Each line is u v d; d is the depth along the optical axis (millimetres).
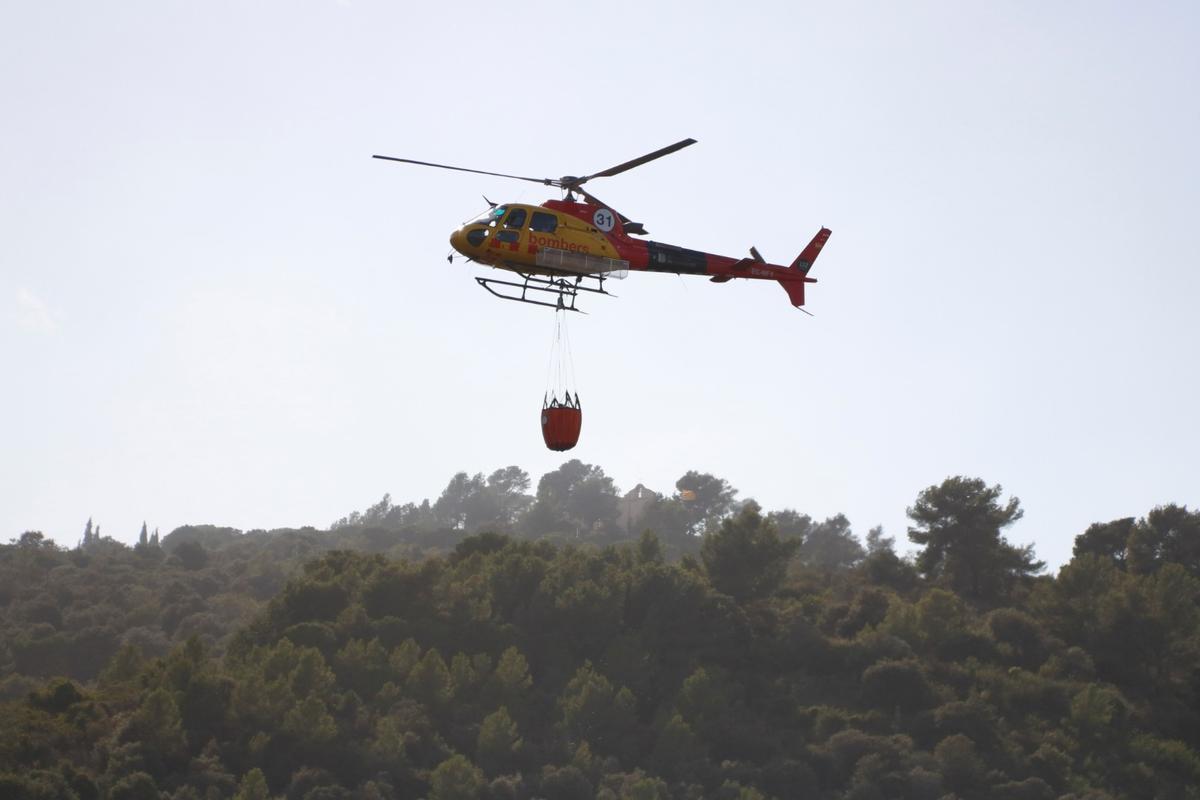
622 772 149625
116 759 131750
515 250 70812
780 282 86875
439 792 137625
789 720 167500
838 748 157125
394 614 180625
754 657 183125
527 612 184000
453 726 155000
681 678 173875
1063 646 190875
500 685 162125
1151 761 158500
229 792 131500
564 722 157000
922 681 171375
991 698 172000
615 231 74938
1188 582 193625
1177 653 187125
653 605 184875
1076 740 162750
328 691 153250
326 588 181125
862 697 173500
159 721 138625
